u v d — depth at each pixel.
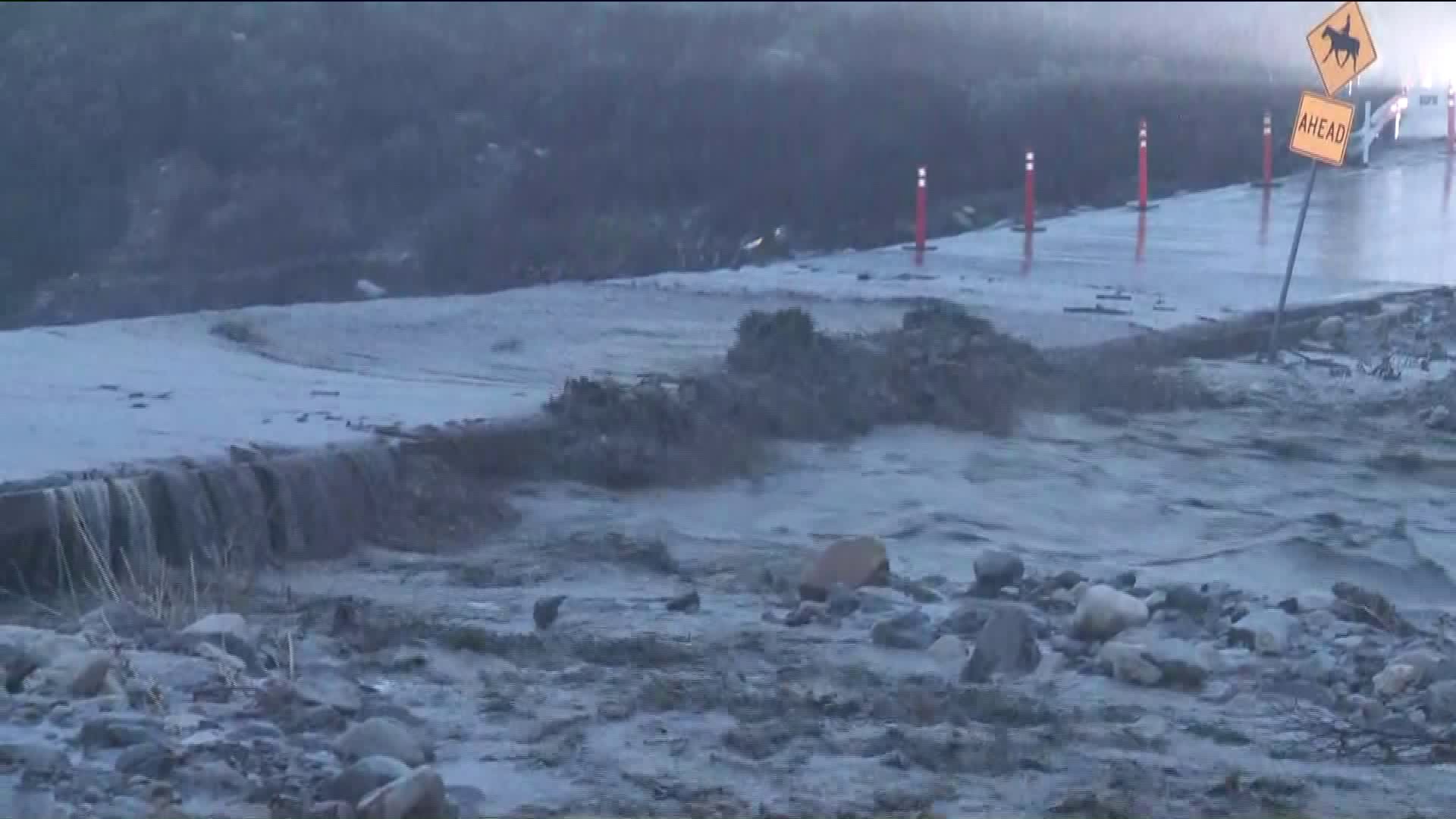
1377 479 29.19
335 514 22.94
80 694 16.03
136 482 21.09
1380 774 15.49
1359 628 20.53
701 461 27.55
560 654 18.73
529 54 100.62
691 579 22.69
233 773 14.08
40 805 13.24
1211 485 28.45
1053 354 34.50
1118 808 14.25
